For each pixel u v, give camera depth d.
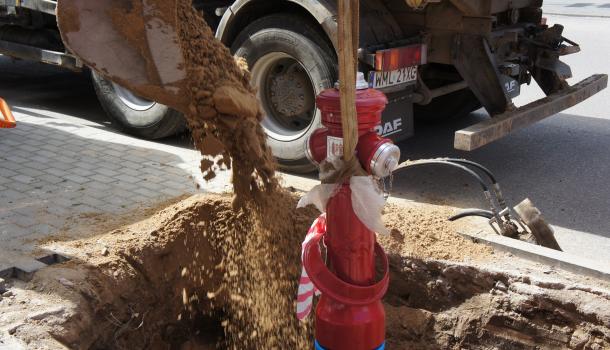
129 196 4.96
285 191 4.37
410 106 5.70
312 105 5.69
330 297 2.47
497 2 5.75
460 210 4.72
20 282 3.54
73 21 2.56
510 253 4.00
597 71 9.84
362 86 2.44
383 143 2.38
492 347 3.76
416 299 4.05
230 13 5.78
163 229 4.15
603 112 8.27
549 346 3.60
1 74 9.86
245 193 3.65
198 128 3.02
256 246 4.08
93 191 5.04
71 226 4.32
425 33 5.64
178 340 4.14
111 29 2.61
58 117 7.51
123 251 3.89
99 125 7.23
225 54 3.21
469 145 4.99
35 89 8.97
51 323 3.17
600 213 5.23
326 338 2.51
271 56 5.68
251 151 3.26
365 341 2.48
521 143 7.01
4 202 4.74
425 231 4.23
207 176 3.32
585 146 6.89
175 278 4.10
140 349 3.81
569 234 4.86
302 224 4.18
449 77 6.42
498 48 5.79
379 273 4.04
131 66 2.67
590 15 15.00
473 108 7.43
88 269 3.66
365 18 5.41
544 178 5.98
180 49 2.71
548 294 3.60
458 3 5.29
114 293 3.66
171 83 2.74
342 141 2.42
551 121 7.87
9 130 6.77
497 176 6.03
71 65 7.12
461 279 3.88
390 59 5.23
